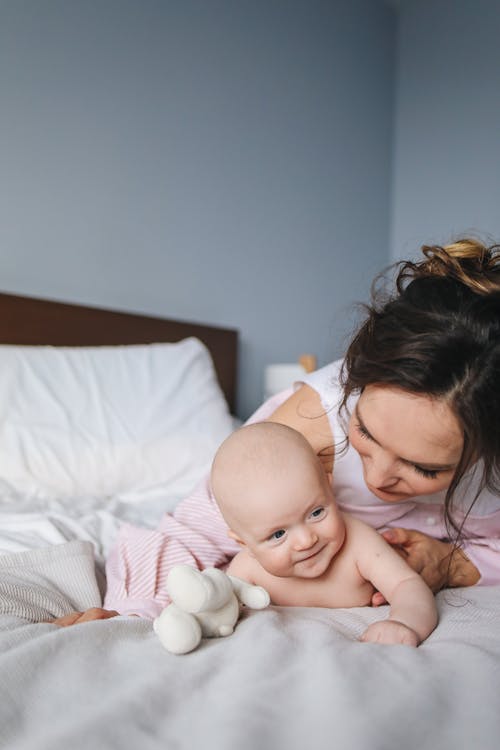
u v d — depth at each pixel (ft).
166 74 7.65
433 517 3.10
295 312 9.20
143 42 7.43
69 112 6.81
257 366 8.73
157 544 2.87
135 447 5.30
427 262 2.57
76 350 5.91
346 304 9.87
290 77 9.14
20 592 2.52
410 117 10.60
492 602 2.50
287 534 2.29
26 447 4.86
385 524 3.13
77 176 6.87
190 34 7.91
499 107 9.27
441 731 1.38
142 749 1.27
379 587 2.51
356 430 2.42
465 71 9.77
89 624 1.86
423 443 2.13
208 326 7.82
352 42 10.11
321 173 9.61
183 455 5.53
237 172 8.45
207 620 1.94
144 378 5.99
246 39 8.57
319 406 3.00
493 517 2.98
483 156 9.50
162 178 7.61
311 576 2.38
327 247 9.68
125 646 1.82
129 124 7.30
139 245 7.39
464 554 2.96
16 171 6.45
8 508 4.17
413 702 1.45
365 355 2.28
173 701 1.47
